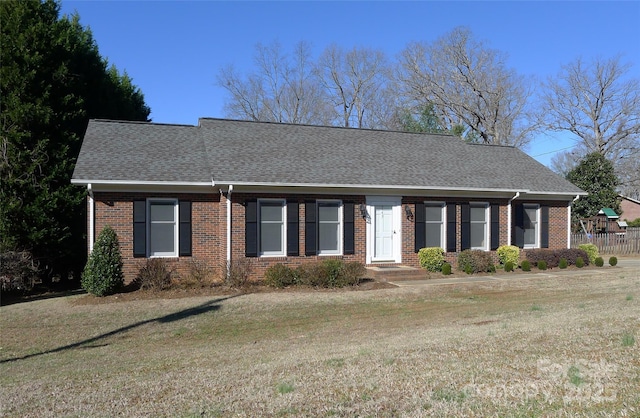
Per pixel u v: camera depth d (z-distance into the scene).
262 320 11.84
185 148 18.00
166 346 9.78
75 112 18.92
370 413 4.85
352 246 17.64
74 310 12.94
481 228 19.83
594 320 8.69
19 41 17.44
